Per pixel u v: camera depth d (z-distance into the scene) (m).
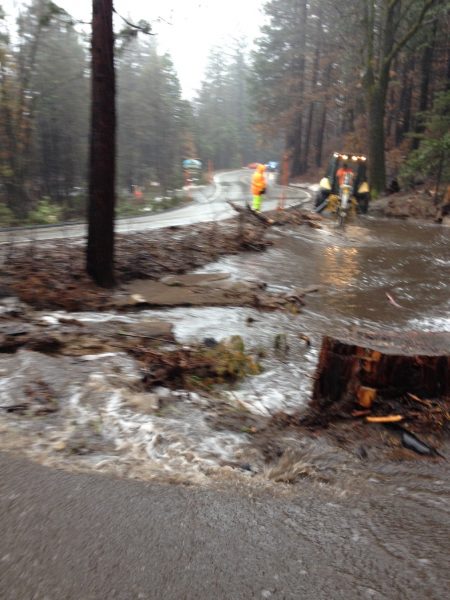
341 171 21.02
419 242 16.09
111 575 2.52
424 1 28.11
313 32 56.84
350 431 4.57
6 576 2.46
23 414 4.12
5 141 22.02
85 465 3.54
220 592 2.47
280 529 3.03
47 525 2.86
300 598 2.47
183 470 3.62
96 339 6.18
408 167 28.02
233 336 6.37
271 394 5.32
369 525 3.16
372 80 28.31
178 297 8.68
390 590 2.57
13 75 22.33
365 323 8.11
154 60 52.53
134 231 14.67
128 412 4.30
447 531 3.16
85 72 31.48
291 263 12.34
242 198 29.38
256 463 3.93
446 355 4.97
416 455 4.28
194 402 4.80
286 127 65.81
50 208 19.88
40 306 7.65
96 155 8.64
